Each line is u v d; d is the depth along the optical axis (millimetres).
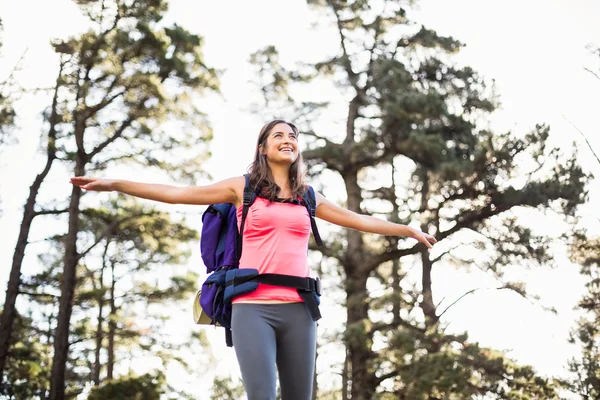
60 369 18844
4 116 19031
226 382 25156
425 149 18094
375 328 17953
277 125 3211
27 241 19609
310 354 2988
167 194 3074
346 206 20109
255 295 2959
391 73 18906
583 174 18375
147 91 18594
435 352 17203
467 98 20141
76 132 19156
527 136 18250
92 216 20234
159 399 18781
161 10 19953
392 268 21719
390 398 16594
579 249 18922
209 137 19734
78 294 20906
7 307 19344
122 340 24656
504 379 18203
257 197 3094
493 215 19000
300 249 3066
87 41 18562
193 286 23031
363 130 18875
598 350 18688
